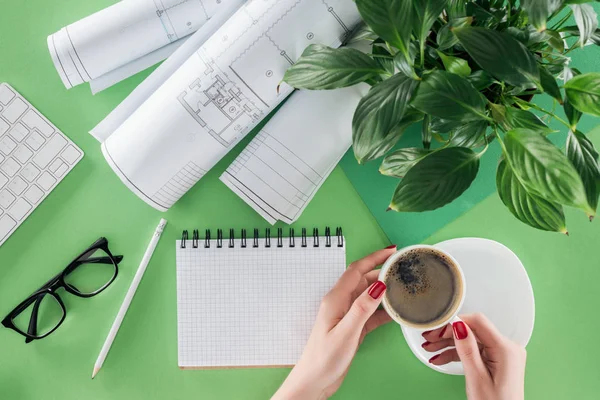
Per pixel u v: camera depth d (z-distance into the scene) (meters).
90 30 0.66
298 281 0.77
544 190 0.41
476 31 0.41
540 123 0.47
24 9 0.73
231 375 0.79
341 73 0.50
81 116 0.75
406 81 0.45
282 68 0.61
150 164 0.66
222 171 0.76
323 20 0.59
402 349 0.78
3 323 0.76
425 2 0.42
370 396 0.78
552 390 0.78
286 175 0.67
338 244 0.76
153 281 0.78
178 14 0.67
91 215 0.77
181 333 0.77
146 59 0.73
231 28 0.61
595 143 0.73
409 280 0.63
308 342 0.71
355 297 0.75
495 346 0.66
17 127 0.75
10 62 0.74
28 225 0.76
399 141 0.73
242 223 0.77
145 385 0.79
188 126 0.64
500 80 0.44
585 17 0.42
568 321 0.77
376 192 0.75
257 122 0.67
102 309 0.78
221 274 0.77
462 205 0.74
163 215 0.77
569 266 0.76
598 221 0.75
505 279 0.74
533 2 0.38
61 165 0.75
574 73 0.50
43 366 0.78
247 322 0.77
